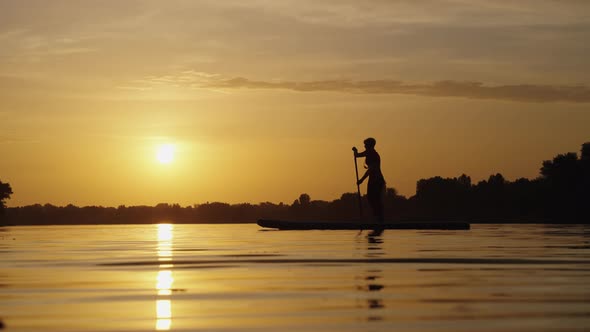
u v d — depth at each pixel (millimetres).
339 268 10086
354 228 25547
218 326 5676
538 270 9719
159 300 7047
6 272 9805
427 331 5410
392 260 11383
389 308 6449
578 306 6496
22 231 31219
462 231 24547
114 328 5613
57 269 10266
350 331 5449
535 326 5555
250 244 16359
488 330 5410
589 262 10953
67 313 6305
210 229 31406
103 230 32312
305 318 5996
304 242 17078
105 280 8758
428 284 8133
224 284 8266
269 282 8422
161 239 20172
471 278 8734
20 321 5922
